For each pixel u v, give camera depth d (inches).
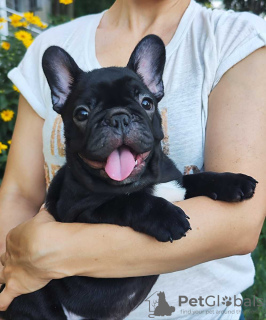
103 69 25.2
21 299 26.3
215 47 25.1
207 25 26.4
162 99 26.3
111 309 25.2
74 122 23.9
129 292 24.8
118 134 22.0
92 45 30.0
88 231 21.0
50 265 20.9
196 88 25.4
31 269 21.5
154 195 24.0
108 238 20.8
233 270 26.5
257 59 23.9
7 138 48.2
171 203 21.6
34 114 30.3
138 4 30.0
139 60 26.7
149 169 24.3
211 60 24.9
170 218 20.6
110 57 29.3
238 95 23.5
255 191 22.0
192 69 26.0
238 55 24.1
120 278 24.6
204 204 21.5
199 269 25.3
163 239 20.5
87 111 23.5
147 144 22.6
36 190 30.4
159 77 26.4
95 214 22.5
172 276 25.4
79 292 25.2
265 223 50.9
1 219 29.2
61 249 20.8
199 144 25.3
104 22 32.1
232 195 21.5
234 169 22.5
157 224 20.6
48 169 28.9
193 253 20.8
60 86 25.8
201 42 26.3
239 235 21.4
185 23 27.8
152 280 25.1
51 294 25.8
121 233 20.9
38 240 21.1
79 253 20.7
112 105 23.1
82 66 29.2
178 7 29.3
